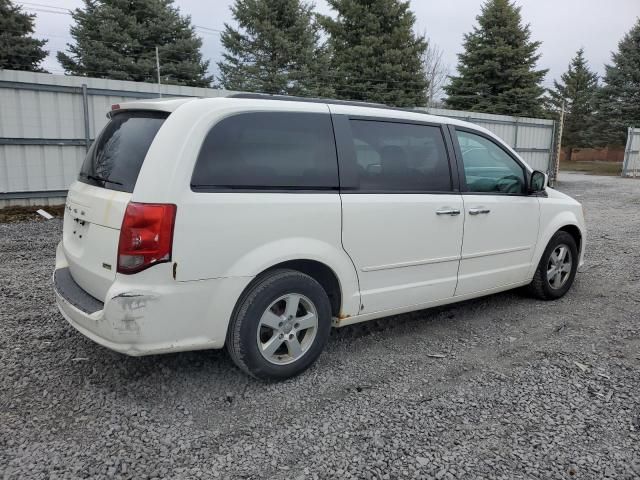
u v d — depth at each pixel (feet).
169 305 9.48
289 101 11.24
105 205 9.86
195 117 9.84
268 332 10.98
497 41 97.71
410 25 88.48
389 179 12.39
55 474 8.07
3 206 32.89
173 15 92.68
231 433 9.28
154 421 9.58
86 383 10.87
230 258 9.98
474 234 14.12
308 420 9.75
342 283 11.64
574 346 13.43
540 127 66.13
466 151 14.14
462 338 13.89
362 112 12.19
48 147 33.94
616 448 9.00
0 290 16.88
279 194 10.59
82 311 9.96
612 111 118.83
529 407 10.32
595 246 26.55
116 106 11.43
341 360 12.37
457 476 8.21
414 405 10.34
